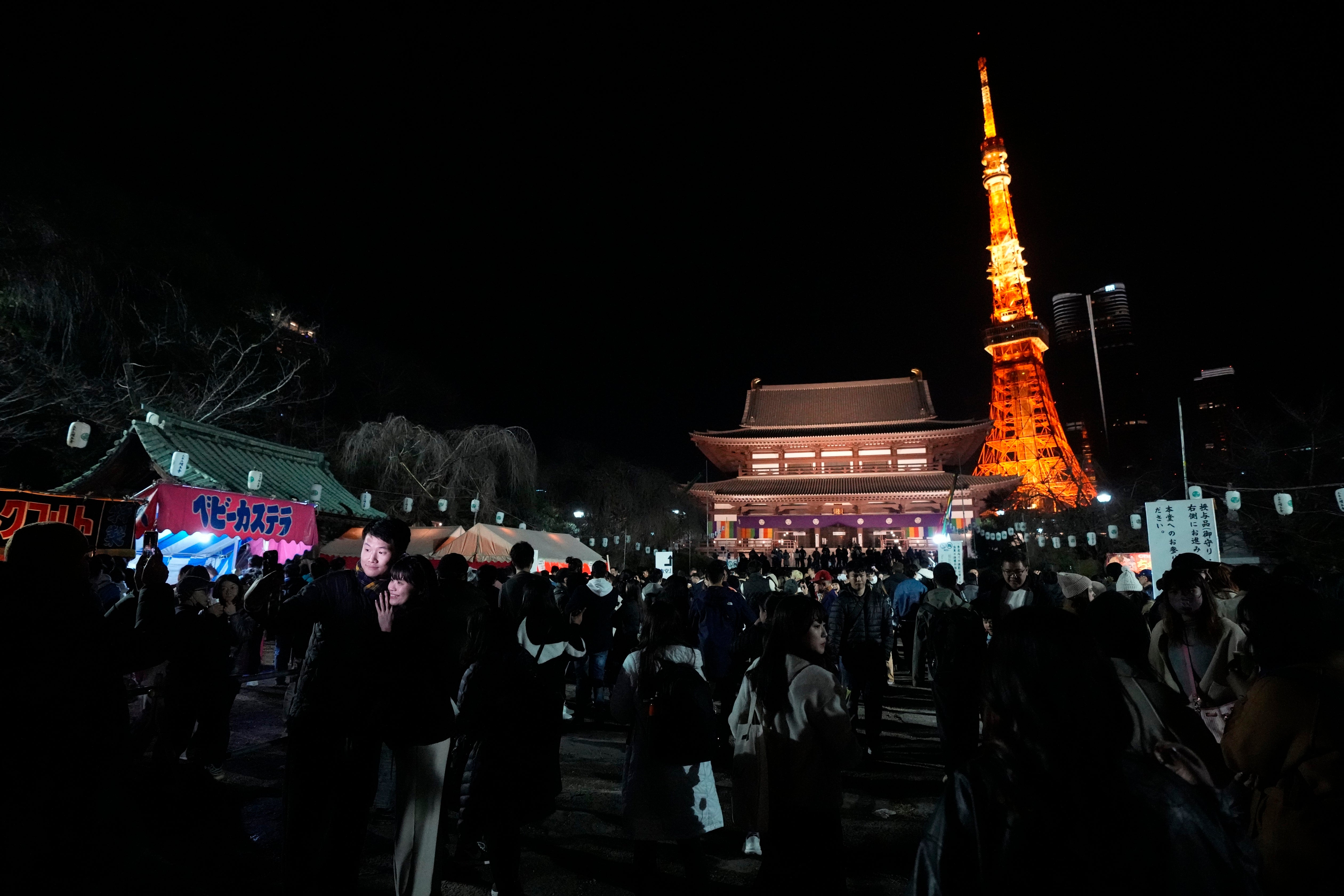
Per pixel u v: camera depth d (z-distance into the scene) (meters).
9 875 3.05
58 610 3.34
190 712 7.50
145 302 26.55
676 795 4.79
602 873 5.71
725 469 65.69
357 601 4.72
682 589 8.72
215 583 9.31
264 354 31.38
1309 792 2.85
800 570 18.39
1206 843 1.83
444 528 20.38
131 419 16.66
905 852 6.16
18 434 20.62
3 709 3.13
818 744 4.19
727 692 9.01
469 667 5.15
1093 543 23.67
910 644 11.14
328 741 4.48
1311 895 2.76
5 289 20.61
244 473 16.84
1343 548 25.80
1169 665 5.62
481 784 4.83
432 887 4.70
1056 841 1.82
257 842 6.05
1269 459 32.75
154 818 6.39
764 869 4.20
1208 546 12.97
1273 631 3.32
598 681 10.88
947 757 6.41
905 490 50.72
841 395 64.94
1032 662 1.99
